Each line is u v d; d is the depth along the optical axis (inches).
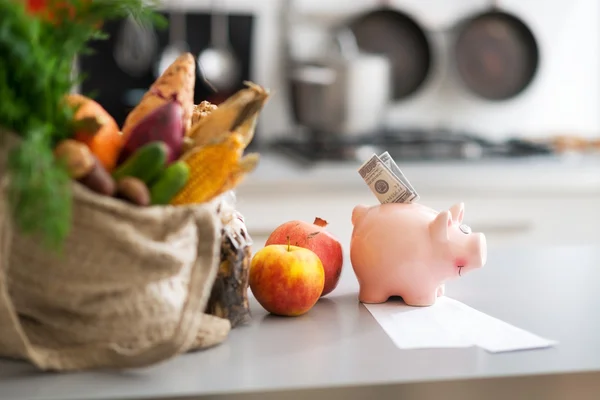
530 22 111.6
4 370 30.4
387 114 110.8
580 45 113.4
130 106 98.3
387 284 38.9
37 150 25.8
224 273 34.9
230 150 30.5
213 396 28.0
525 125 114.0
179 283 31.7
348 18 107.3
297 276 36.3
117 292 30.0
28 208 26.3
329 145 93.5
